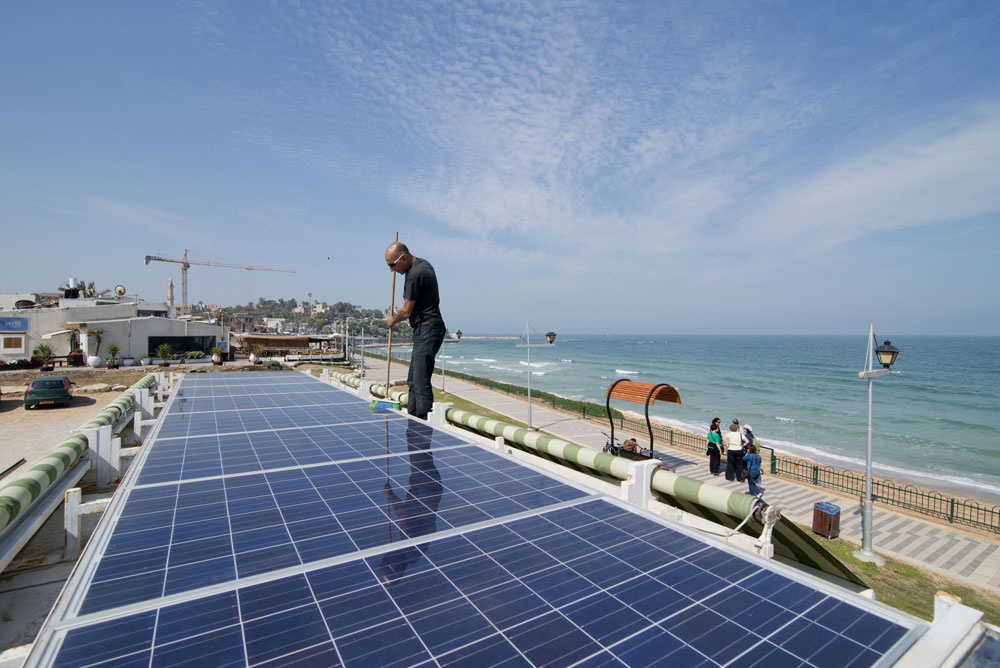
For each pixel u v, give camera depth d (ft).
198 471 18.89
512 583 10.66
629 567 11.51
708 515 22.44
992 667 7.90
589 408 107.76
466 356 471.21
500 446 26.94
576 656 8.27
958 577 38.24
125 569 10.86
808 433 118.21
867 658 8.22
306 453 21.93
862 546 41.86
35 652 7.82
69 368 134.10
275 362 172.04
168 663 7.72
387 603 9.77
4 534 18.26
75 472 27.61
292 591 10.09
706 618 9.45
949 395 192.75
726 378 256.52
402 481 17.85
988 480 78.13
